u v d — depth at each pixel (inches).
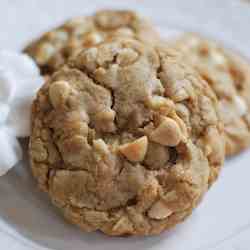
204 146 11.7
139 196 11.3
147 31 13.9
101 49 12.0
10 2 14.7
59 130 11.5
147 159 11.4
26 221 11.7
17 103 12.1
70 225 11.8
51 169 11.5
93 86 11.6
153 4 15.3
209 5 15.3
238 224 12.2
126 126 11.5
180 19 15.1
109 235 11.6
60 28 13.8
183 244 11.8
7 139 11.9
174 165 11.4
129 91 11.6
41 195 12.0
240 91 13.6
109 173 11.3
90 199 11.3
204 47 14.2
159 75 11.8
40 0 14.9
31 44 13.7
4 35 14.4
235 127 13.1
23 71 12.5
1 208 11.8
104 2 15.2
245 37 15.0
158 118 11.5
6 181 12.1
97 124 11.4
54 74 11.9
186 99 11.8
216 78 13.4
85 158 11.3
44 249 11.4
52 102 11.6
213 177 11.8
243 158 13.1
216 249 11.8
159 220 11.4
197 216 12.2
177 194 11.3
